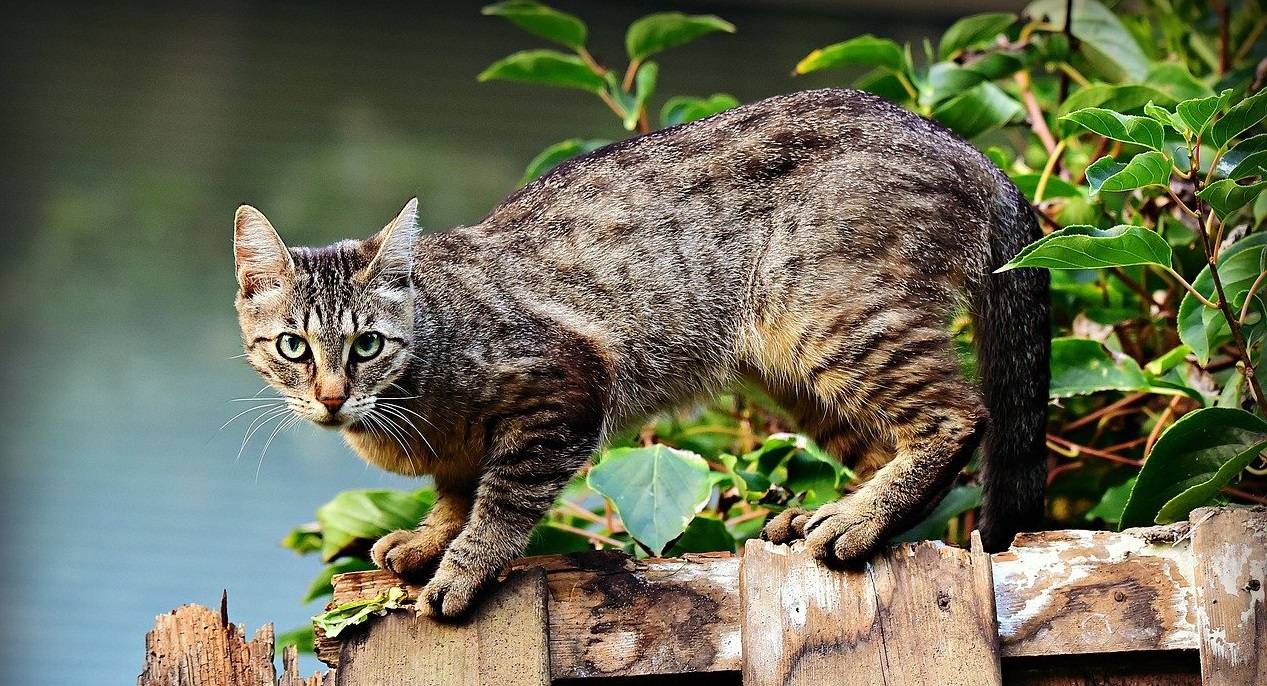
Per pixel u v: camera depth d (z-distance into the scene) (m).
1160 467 2.95
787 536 3.25
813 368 3.58
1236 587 2.62
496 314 3.47
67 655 5.58
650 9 6.39
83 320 6.06
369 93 6.36
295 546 4.07
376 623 2.75
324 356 3.39
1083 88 4.24
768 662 2.67
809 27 6.35
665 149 3.75
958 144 3.64
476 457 3.50
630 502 3.14
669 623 2.74
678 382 3.74
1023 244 3.60
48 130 6.15
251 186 6.23
